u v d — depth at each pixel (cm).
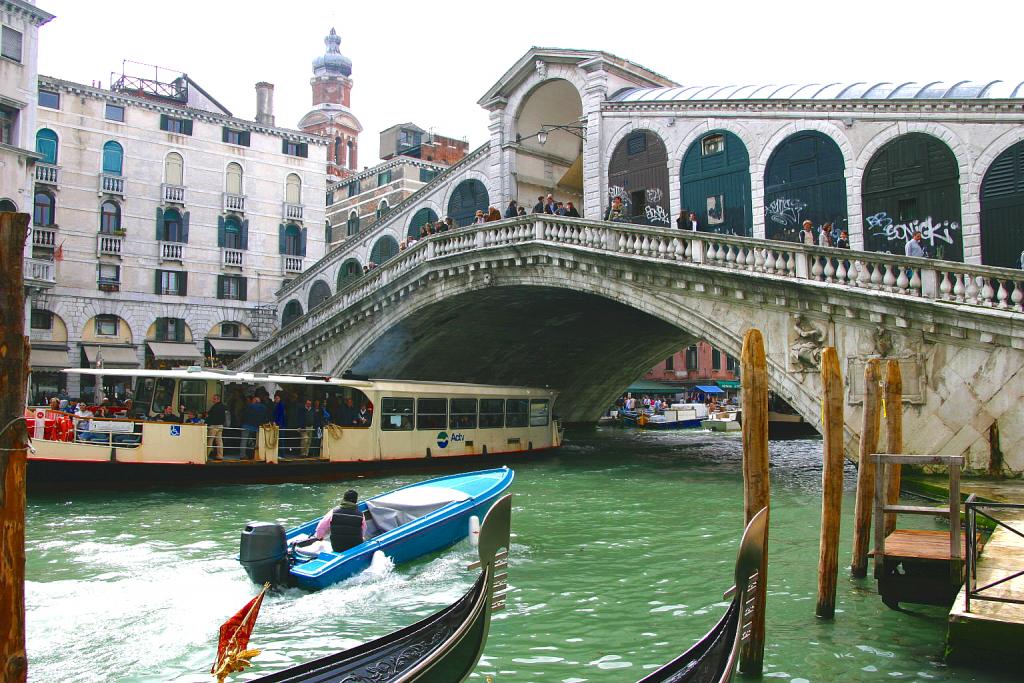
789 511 1268
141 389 1581
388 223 2962
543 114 2520
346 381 1714
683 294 1630
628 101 2081
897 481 908
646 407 4156
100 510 1283
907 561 686
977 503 582
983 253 1482
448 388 1911
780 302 1457
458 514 973
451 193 2666
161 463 1467
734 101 1848
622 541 1050
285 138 3625
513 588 827
